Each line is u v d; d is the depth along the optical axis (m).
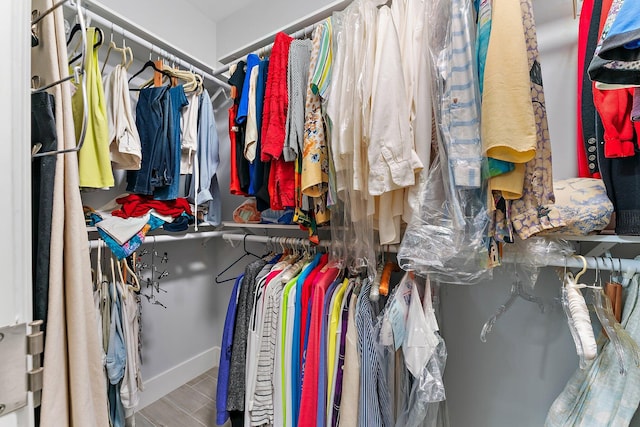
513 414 1.01
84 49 0.40
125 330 1.12
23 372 0.36
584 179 0.78
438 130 0.68
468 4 0.63
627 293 0.75
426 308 0.77
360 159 0.75
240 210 1.49
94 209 1.24
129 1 1.38
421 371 0.69
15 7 0.35
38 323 0.38
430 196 0.70
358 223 0.86
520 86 0.54
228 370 1.12
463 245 0.68
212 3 1.67
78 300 0.46
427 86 0.69
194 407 1.54
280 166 0.96
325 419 0.88
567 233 0.72
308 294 0.98
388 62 0.68
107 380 1.07
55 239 0.44
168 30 1.55
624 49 0.38
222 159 1.89
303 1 1.46
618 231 0.70
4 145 0.34
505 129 0.54
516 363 1.00
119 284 1.14
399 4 0.77
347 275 1.05
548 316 0.95
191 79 1.37
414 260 0.70
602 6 0.73
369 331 0.81
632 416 0.75
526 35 0.60
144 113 1.23
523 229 0.63
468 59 0.61
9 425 0.34
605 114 0.68
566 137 0.92
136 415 1.47
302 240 1.19
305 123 0.89
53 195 0.44
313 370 0.90
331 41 0.85
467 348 1.08
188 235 1.42
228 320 1.17
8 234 0.34
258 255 1.77
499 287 1.02
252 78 1.07
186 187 1.35
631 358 0.70
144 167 1.20
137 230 1.13
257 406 1.03
